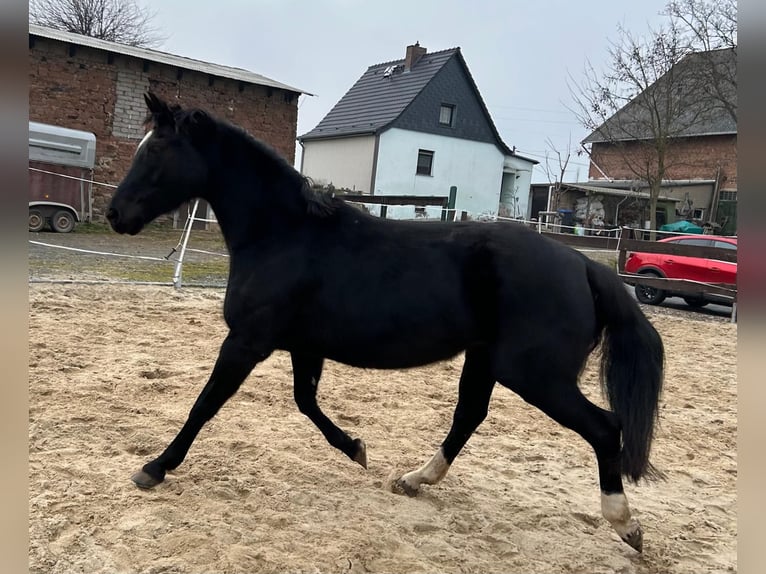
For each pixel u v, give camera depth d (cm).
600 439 282
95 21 3588
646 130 2428
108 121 1667
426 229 305
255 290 297
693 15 2072
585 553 300
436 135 2884
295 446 388
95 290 807
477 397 339
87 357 521
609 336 299
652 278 1234
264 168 310
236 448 378
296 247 298
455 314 290
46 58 1567
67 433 369
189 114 305
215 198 316
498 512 335
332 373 575
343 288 291
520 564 285
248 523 291
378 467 374
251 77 1959
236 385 306
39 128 1435
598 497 369
